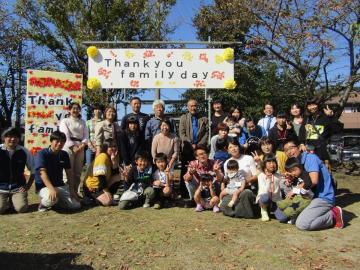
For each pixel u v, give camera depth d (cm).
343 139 1894
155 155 708
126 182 707
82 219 614
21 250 481
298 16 1339
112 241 512
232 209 632
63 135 670
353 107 3641
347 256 472
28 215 639
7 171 650
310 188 580
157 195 693
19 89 2100
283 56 1415
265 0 1360
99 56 870
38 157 657
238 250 486
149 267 438
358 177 1096
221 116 806
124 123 771
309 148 655
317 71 1397
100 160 710
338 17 1261
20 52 2067
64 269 432
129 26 2033
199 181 678
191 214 648
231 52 877
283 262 452
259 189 627
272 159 625
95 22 1959
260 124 828
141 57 873
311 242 517
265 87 1750
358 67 1316
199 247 494
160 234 539
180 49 877
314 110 720
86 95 1822
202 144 696
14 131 652
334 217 577
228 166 647
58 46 2069
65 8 1962
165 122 720
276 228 575
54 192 646
